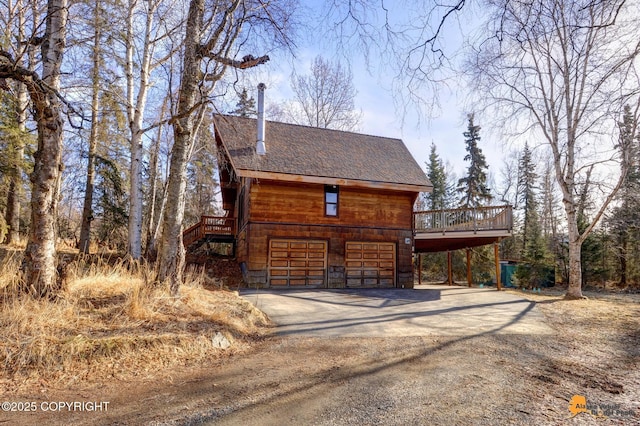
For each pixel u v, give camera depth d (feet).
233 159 45.75
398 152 61.87
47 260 20.10
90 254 50.16
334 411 12.70
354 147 59.26
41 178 20.10
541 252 82.64
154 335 18.30
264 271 47.11
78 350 15.85
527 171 110.11
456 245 63.93
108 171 55.36
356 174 50.26
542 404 13.74
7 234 49.08
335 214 51.42
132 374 15.60
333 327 25.89
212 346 19.49
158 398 13.53
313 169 48.47
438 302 39.24
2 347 15.20
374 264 52.37
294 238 48.91
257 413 12.46
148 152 56.75
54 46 20.81
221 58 25.36
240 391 14.39
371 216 52.95
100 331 17.92
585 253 83.71
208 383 15.17
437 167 122.11
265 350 20.33
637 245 79.77
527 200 110.01
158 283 23.93
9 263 23.95
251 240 47.06
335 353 19.88
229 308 25.80
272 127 57.82
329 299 38.81
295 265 48.60
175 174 25.26
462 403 13.58
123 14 38.63
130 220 41.34
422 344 21.98
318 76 75.20
